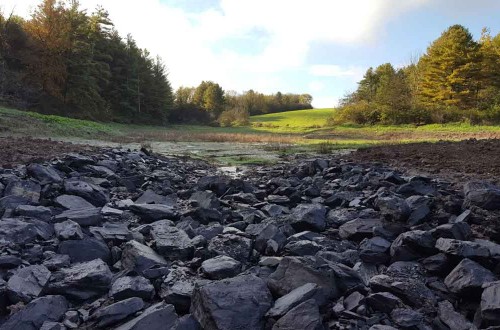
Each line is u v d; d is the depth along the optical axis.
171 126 60.06
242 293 3.52
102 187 8.12
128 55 58.47
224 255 4.76
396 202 6.08
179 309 3.76
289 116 82.88
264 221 6.20
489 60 42.91
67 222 5.39
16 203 6.18
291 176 10.90
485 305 3.37
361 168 10.55
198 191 7.75
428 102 44.75
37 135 20.06
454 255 4.26
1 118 21.31
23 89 38.25
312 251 4.94
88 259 4.66
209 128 58.50
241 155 17.31
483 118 38.44
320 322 3.19
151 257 4.51
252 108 99.38
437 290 4.01
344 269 4.12
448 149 13.93
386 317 3.52
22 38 40.59
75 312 3.63
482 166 10.07
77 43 44.19
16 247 4.63
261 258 4.88
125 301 3.64
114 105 57.53
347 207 7.23
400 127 40.72
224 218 6.70
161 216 6.38
